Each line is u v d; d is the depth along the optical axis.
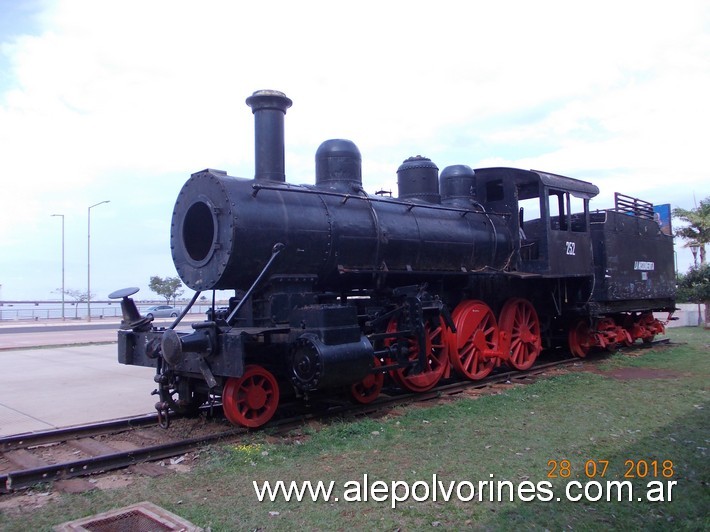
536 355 10.94
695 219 28.22
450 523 3.99
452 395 8.62
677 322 23.48
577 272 11.27
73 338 23.69
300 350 6.45
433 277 9.22
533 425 6.54
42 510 4.31
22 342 21.61
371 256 7.98
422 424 6.70
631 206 14.35
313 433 6.32
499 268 10.31
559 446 5.71
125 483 4.95
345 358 6.46
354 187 8.28
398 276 8.73
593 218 13.31
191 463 5.45
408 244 8.47
